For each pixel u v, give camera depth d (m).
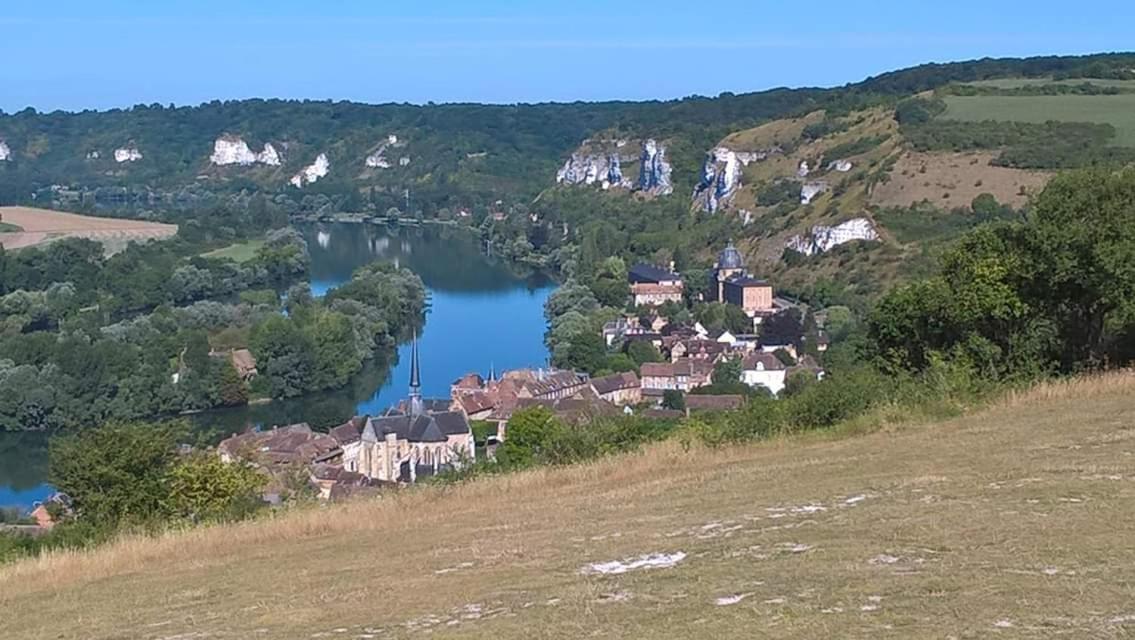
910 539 13.44
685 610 11.41
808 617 10.62
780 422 29.12
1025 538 12.84
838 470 20.38
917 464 19.64
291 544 21.53
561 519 19.41
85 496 31.08
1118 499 14.41
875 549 13.20
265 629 13.44
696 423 30.80
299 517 24.34
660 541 15.76
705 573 13.04
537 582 13.89
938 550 12.80
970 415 26.09
